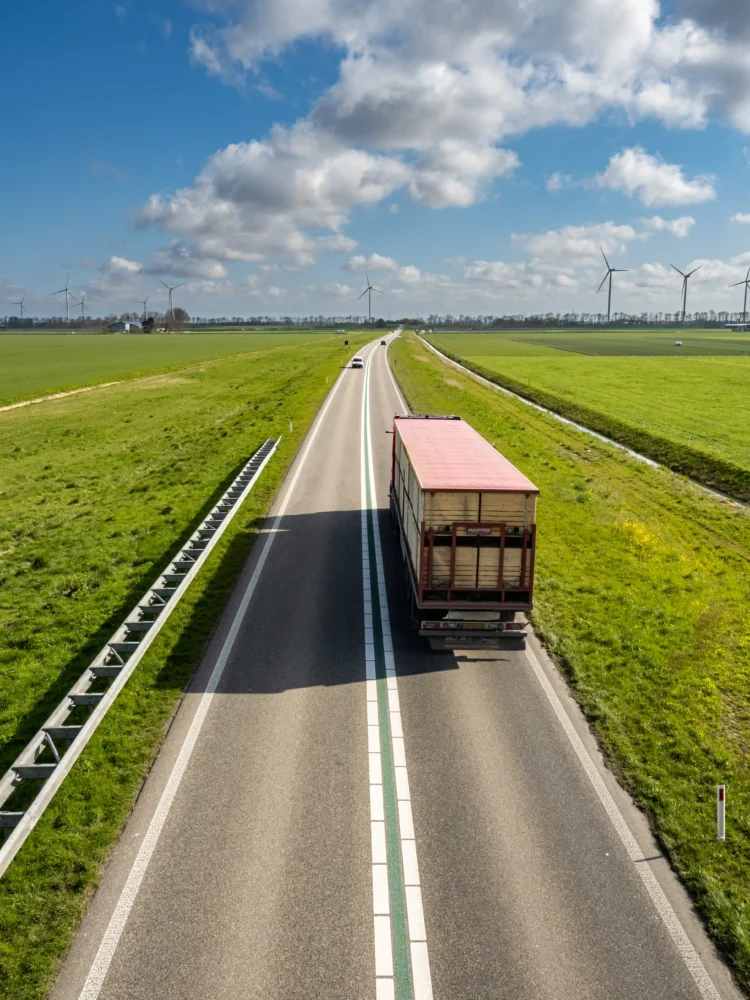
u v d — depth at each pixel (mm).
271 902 9461
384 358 107000
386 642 17250
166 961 8594
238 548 23797
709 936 9133
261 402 60562
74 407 63719
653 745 13156
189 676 15469
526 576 16406
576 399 66000
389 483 32906
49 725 12305
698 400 66062
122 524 27109
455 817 11148
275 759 12539
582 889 9797
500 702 14641
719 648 17156
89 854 10281
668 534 26922
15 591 20859
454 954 8734
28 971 8422
